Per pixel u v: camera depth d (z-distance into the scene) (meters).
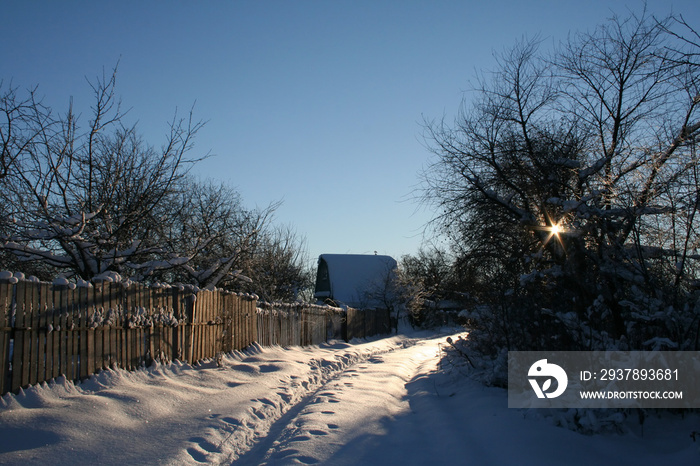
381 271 49.91
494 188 13.24
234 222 19.56
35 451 5.31
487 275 12.43
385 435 7.27
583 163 11.66
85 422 6.18
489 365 10.44
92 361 7.66
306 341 20.19
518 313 9.77
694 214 7.43
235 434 6.89
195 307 10.87
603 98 11.70
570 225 9.45
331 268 53.38
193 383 9.33
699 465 5.44
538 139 12.59
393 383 12.32
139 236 13.06
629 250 8.73
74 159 10.64
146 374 8.87
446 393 10.67
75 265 11.12
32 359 6.56
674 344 6.89
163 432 6.50
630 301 8.11
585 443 6.50
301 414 8.32
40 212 10.23
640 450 6.27
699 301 7.43
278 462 5.85
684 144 7.82
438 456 6.27
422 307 40.25
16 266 11.91
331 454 6.18
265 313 15.80
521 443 6.34
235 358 12.66
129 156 12.03
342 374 13.88
